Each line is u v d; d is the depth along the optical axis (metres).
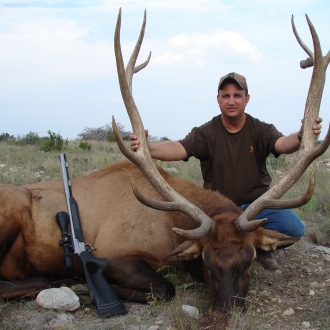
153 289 2.53
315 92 2.56
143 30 2.64
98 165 6.68
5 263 2.82
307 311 2.39
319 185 4.92
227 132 3.04
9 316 2.36
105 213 2.89
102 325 2.25
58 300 2.38
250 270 2.36
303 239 3.54
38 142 14.70
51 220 2.85
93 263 2.51
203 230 2.31
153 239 2.77
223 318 2.14
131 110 2.61
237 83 2.92
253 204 2.42
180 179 3.01
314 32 2.48
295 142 2.78
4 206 2.79
